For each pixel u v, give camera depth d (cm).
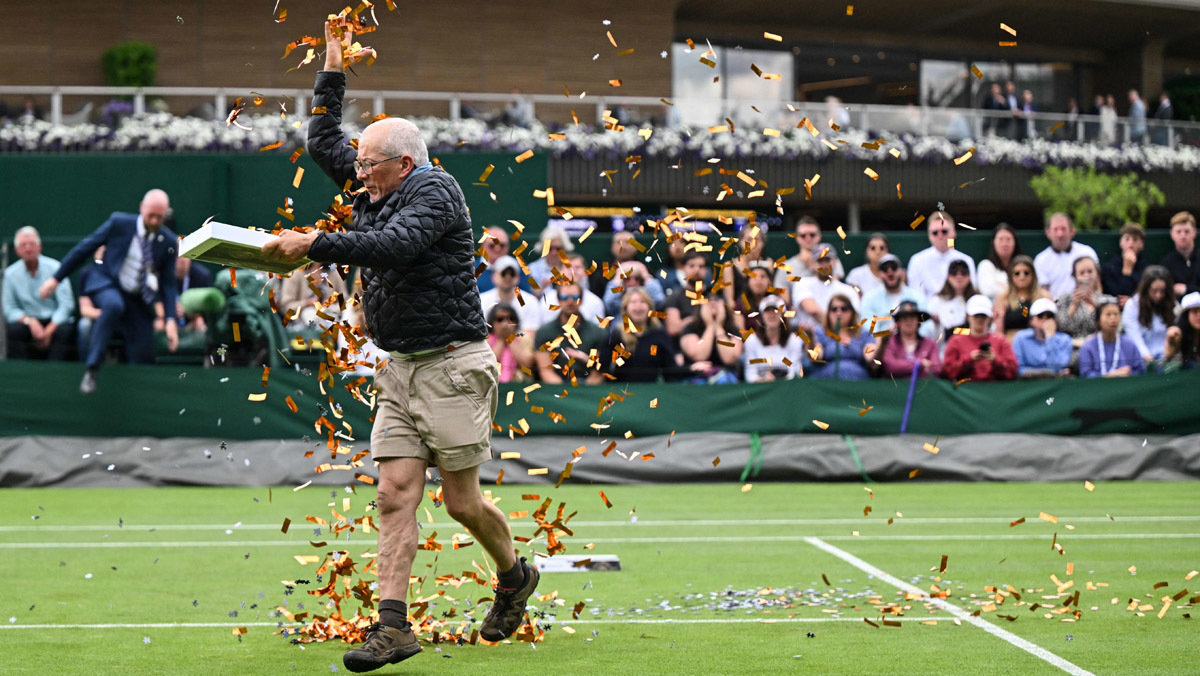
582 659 452
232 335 1167
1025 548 751
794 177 2233
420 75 2658
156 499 1029
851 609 554
